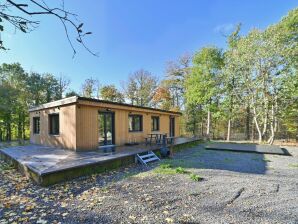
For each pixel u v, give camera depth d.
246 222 3.13
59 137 10.42
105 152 8.61
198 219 3.22
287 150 12.54
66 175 5.64
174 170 6.69
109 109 10.88
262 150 11.74
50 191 4.71
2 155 9.93
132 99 31.45
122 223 3.11
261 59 16.27
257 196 4.27
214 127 25.59
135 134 12.71
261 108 17.41
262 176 6.03
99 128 10.52
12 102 21.23
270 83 16.31
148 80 30.78
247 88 17.80
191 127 25.38
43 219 3.26
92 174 6.35
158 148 9.95
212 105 20.50
